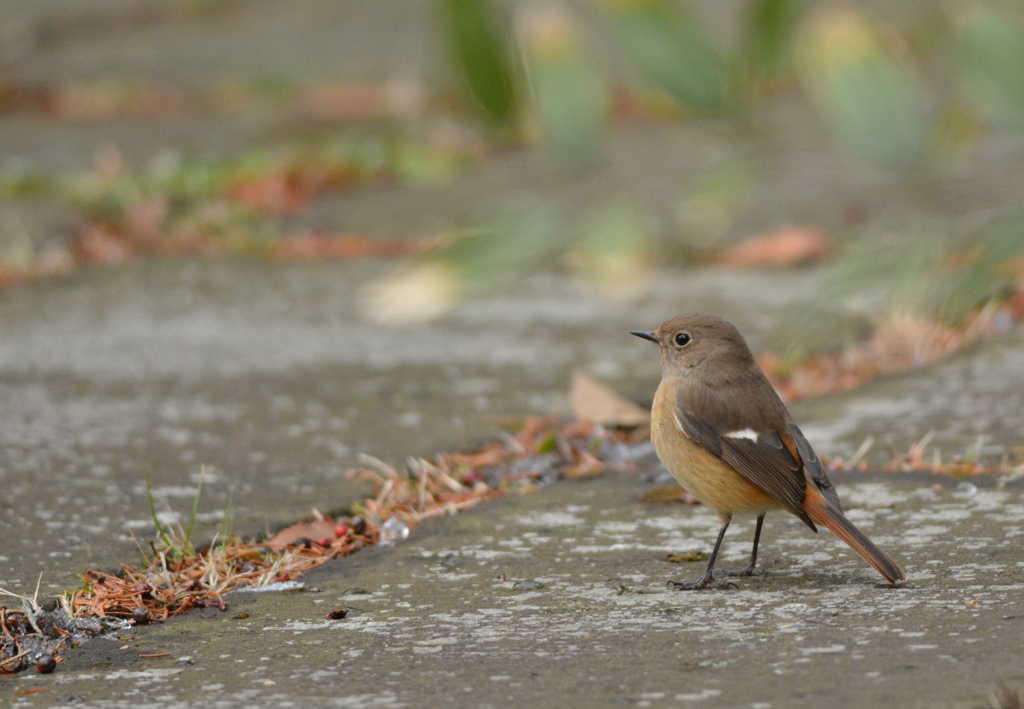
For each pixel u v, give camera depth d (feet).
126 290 59.06
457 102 19.33
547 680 20.08
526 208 19.06
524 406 42.14
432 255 19.10
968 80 21.03
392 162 78.38
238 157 79.20
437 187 75.31
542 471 36.22
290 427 39.78
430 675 20.62
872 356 46.32
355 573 27.68
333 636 23.20
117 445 37.65
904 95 19.42
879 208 65.92
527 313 55.77
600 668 20.57
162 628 24.09
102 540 29.45
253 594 26.32
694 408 27.86
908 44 21.16
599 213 19.04
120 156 79.87
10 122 92.12
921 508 30.71
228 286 59.93
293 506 32.35
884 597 24.27
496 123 18.88
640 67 18.90
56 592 25.91
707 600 24.86
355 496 33.35
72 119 93.45
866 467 34.53
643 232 19.11
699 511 32.12
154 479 34.45
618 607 24.59
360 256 65.00
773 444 27.09
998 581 24.77
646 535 30.19
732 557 28.19
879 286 28.55
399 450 37.45
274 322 53.72
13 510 31.63
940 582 25.02
